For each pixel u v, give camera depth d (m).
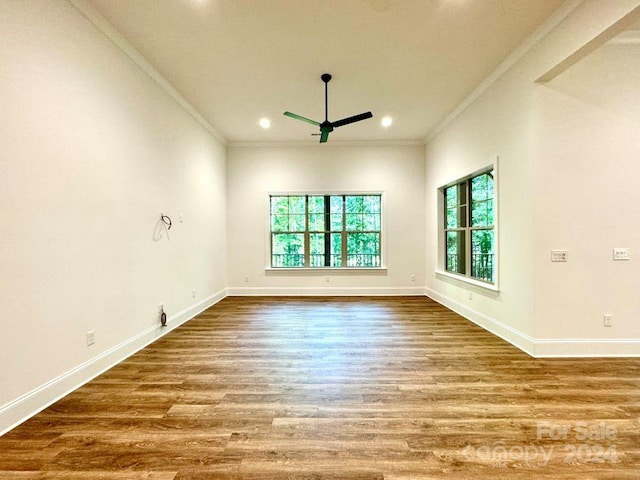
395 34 3.02
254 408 2.18
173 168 4.16
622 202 3.06
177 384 2.54
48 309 2.25
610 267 3.07
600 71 3.04
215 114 4.95
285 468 1.61
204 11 2.69
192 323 4.41
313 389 2.46
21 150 2.05
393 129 5.75
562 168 3.06
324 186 6.50
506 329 3.61
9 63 1.97
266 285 6.52
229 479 1.53
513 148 3.43
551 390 2.42
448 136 5.18
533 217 3.10
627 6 2.18
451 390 2.43
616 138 3.05
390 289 6.50
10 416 1.95
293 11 2.69
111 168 2.94
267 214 6.51
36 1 2.16
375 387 2.49
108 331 2.89
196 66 3.57
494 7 2.66
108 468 1.60
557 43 2.77
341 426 1.97
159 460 1.66
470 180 4.81
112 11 2.68
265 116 5.04
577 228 3.07
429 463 1.65
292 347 3.43
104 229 2.84
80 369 2.53
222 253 6.17
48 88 2.25
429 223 6.24
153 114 3.66
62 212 2.38
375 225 6.65
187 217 4.59
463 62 3.52
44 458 1.67
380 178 6.47
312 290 6.52
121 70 3.08
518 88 3.32
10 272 1.98
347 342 3.59
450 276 5.22
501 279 3.71
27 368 2.08
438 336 3.79
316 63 3.52
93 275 2.70
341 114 4.96
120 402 2.26
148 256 3.57
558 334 3.09
